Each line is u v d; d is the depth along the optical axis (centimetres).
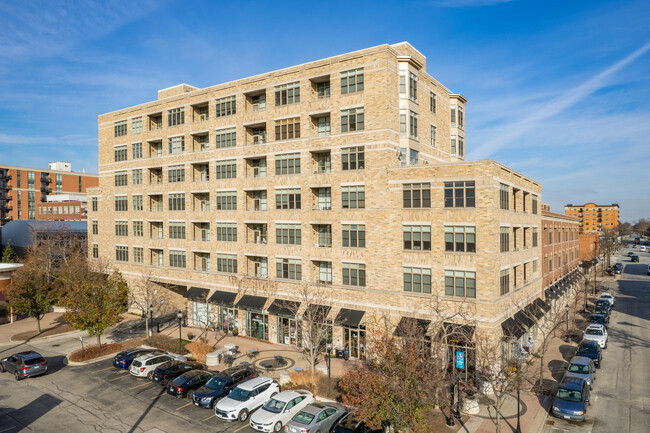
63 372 3152
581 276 6475
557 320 4316
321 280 3703
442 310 2980
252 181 4028
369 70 3344
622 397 2608
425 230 3102
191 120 4556
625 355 3462
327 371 3016
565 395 2370
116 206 5381
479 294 2862
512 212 3281
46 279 4872
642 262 11581
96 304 3625
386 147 3256
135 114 5109
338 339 3462
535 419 2325
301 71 3697
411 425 1880
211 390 2538
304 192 3678
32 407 2525
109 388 2825
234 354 3481
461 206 2959
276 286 3828
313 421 2048
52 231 6969
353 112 3425
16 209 11912
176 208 4709
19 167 12000
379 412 1748
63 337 4147
